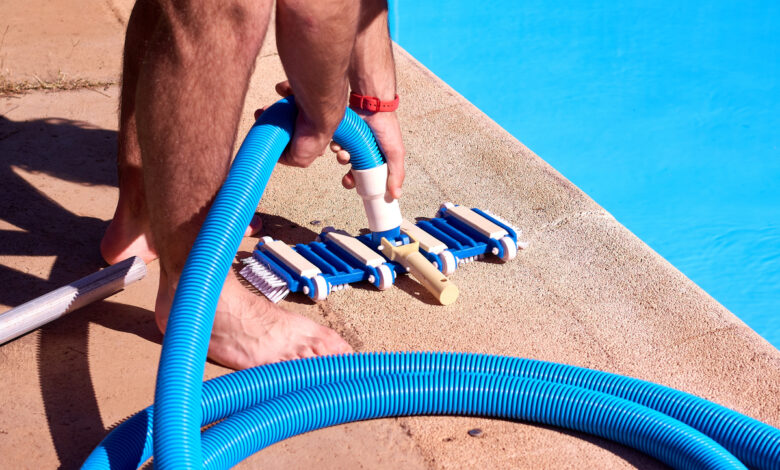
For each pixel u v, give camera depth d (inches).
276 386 70.2
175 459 62.2
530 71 148.1
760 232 112.9
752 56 151.3
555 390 69.9
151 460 67.7
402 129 96.6
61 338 74.0
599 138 131.0
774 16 164.1
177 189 67.9
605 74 147.2
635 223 114.7
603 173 123.2
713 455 66.3
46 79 99.6
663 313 77.9
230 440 66.3
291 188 89.4
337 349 73.4
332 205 87.7
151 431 67.1
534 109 138.3
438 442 69.2
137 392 70.9
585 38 158.2
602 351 74.9
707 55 152.0
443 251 80.3
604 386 70.8
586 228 85.7
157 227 69.4
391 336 75.5
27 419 69.0
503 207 87.5
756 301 104.9
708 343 75.5
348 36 66.7
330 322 76.4
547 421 70.1
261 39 66.8
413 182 90.0
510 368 71.6
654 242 112.0
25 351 72.9
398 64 107.1
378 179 78.0
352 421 70.2
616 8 168.6
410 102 100.7
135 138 75.8
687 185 120.5
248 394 69.7
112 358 72.9
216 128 67.1
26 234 81.7
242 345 72.3
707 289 106.3
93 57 103.8
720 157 126.3
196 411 63.9
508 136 96.6
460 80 145.4
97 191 86.7
